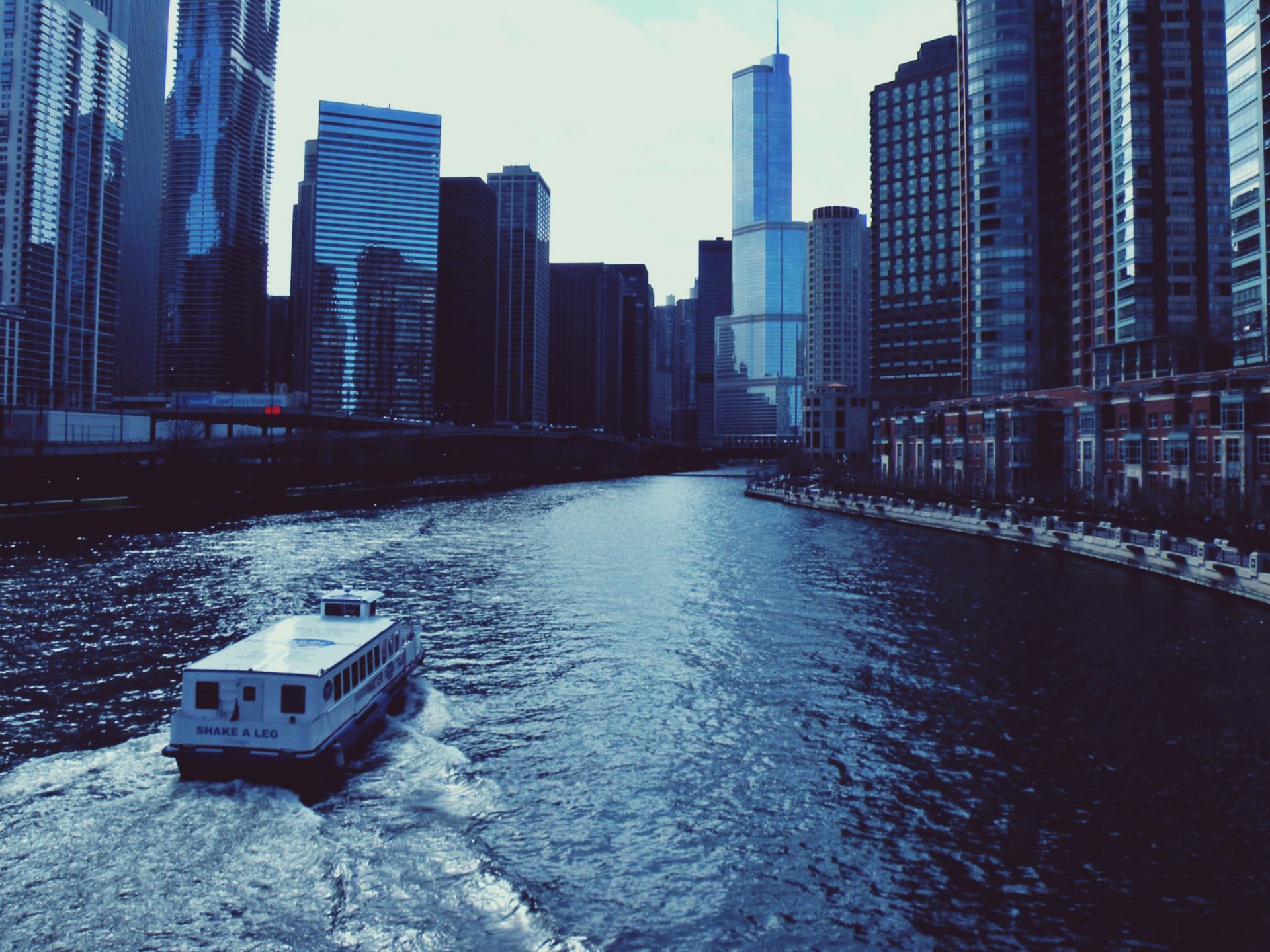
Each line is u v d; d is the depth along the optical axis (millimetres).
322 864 21734
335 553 79500
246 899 20172
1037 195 191500
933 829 24516
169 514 108125
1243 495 76188
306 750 25797
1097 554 74938
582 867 22281
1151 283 147875
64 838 22531
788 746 30594
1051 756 29641
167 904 19844
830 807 25859
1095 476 105188
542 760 29141
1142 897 21062
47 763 27312
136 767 27109
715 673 39531
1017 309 191625
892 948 19172
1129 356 148250
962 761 29250
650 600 57375
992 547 85188
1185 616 50781
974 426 131500
